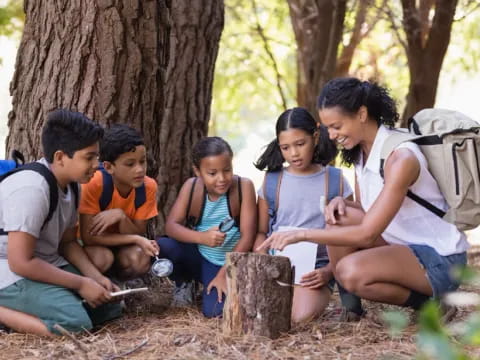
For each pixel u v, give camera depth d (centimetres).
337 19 1019
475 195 392
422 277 400
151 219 556
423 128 404
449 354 204
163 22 542
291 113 464
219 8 654
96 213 461
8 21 1188
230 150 462
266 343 382
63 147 404
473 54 1291
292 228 473
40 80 527
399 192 384
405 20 948
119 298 429
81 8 517
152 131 543
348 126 401
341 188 481
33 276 405
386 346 377
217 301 453
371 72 1287
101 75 519
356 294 409
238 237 486
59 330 398
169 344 388
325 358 360
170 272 441
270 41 1440
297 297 448
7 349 390
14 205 399
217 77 1504
